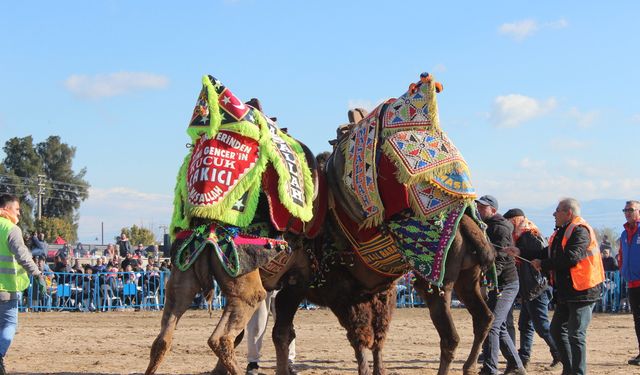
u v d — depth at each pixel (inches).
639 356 446.0
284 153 297.0
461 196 317.1
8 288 345.4
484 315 341.7
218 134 282.4
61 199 2672.2
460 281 338.6
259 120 289.3
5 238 344.5
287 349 333.7
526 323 429.1
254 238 281.3
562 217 358.0
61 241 1692.9
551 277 367.9
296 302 333.4
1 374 343.0
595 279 350.3
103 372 392.2
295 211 291.1
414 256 319.3
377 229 326.0
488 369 376.8
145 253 1187.3
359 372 340.5
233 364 269.1
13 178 2466.8
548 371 421.7
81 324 672.4
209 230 272.7
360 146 330.3
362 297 343.3
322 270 334.3
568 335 354.3
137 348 501.7
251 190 279.1
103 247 1759.4
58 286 821.9
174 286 272.8
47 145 2684.5
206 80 286.2
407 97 329.4
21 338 548.4
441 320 322.7
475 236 323.9
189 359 448.5
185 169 284.4
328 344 540.4
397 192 320.2
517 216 420.5
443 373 323.0
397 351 502.0
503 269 379.9
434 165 317.1
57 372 390.0
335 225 335.9
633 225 462.3
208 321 709.9
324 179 336.5
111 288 843.4
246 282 275.7
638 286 457.4
